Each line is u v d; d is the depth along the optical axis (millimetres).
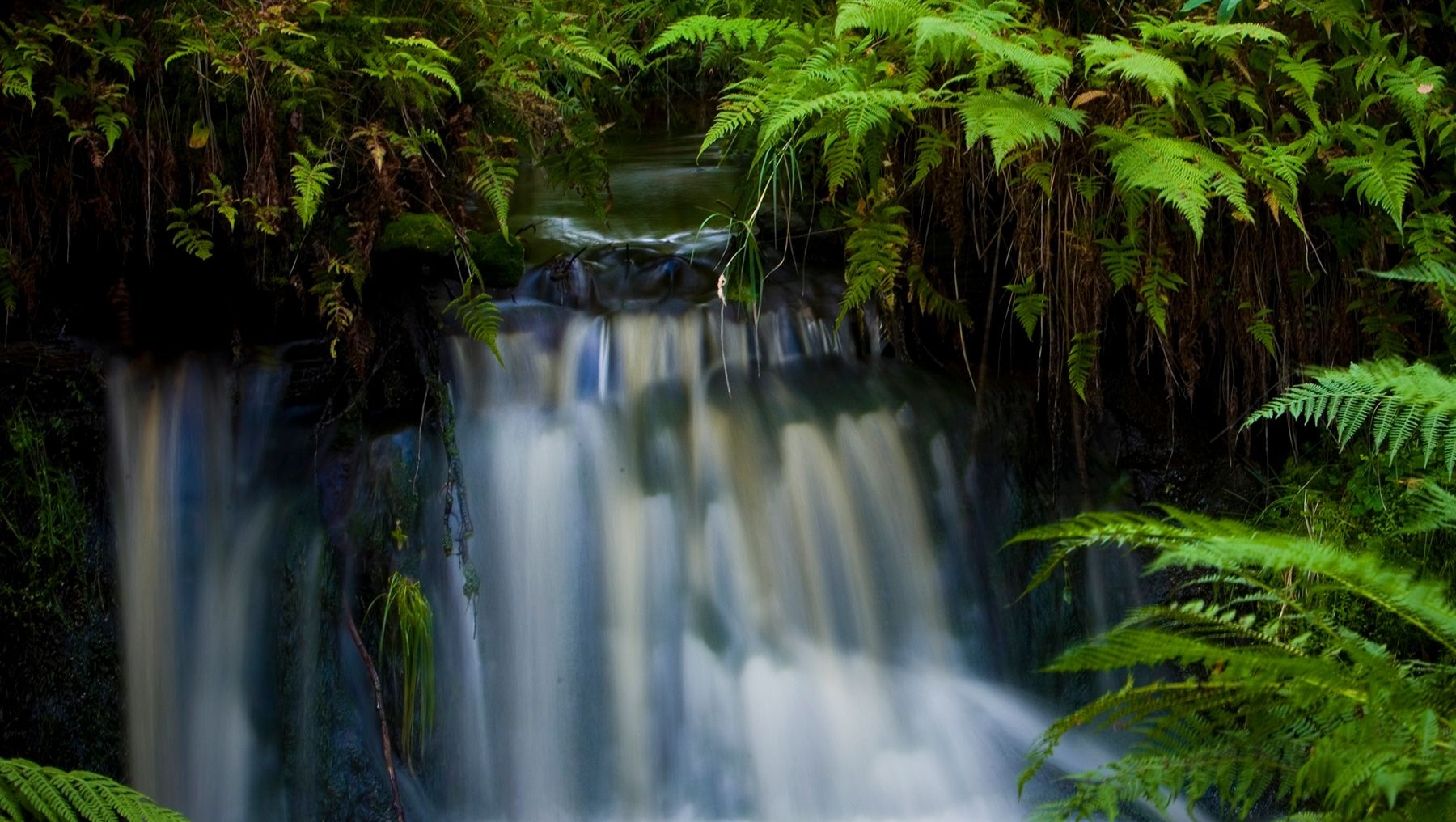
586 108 4113
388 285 3838
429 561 3764
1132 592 4285
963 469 4234
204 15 3352
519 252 4102
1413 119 3518
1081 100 3373
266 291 3730
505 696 3830
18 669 3447
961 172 3809
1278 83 3672
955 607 4160
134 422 3668
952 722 4004
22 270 3389
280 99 3430
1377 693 1774
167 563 3686
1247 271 3977
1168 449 4371
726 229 4754
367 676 3660
